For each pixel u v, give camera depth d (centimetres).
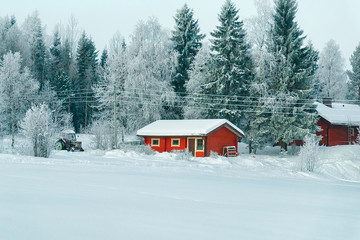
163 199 723
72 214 521
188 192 873
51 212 529
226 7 4769
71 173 1258
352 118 4894
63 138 4169
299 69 4300
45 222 463
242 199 800
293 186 1272
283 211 655
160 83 4925
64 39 9256
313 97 4516
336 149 3991
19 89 4712
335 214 647
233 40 4753
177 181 1154
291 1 4453
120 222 484
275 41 4447
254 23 4438
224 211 613
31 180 959
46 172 1246
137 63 4791
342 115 4950
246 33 4712
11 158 1964
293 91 4366
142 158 2941
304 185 1359
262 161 3541
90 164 1845
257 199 816
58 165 1662
